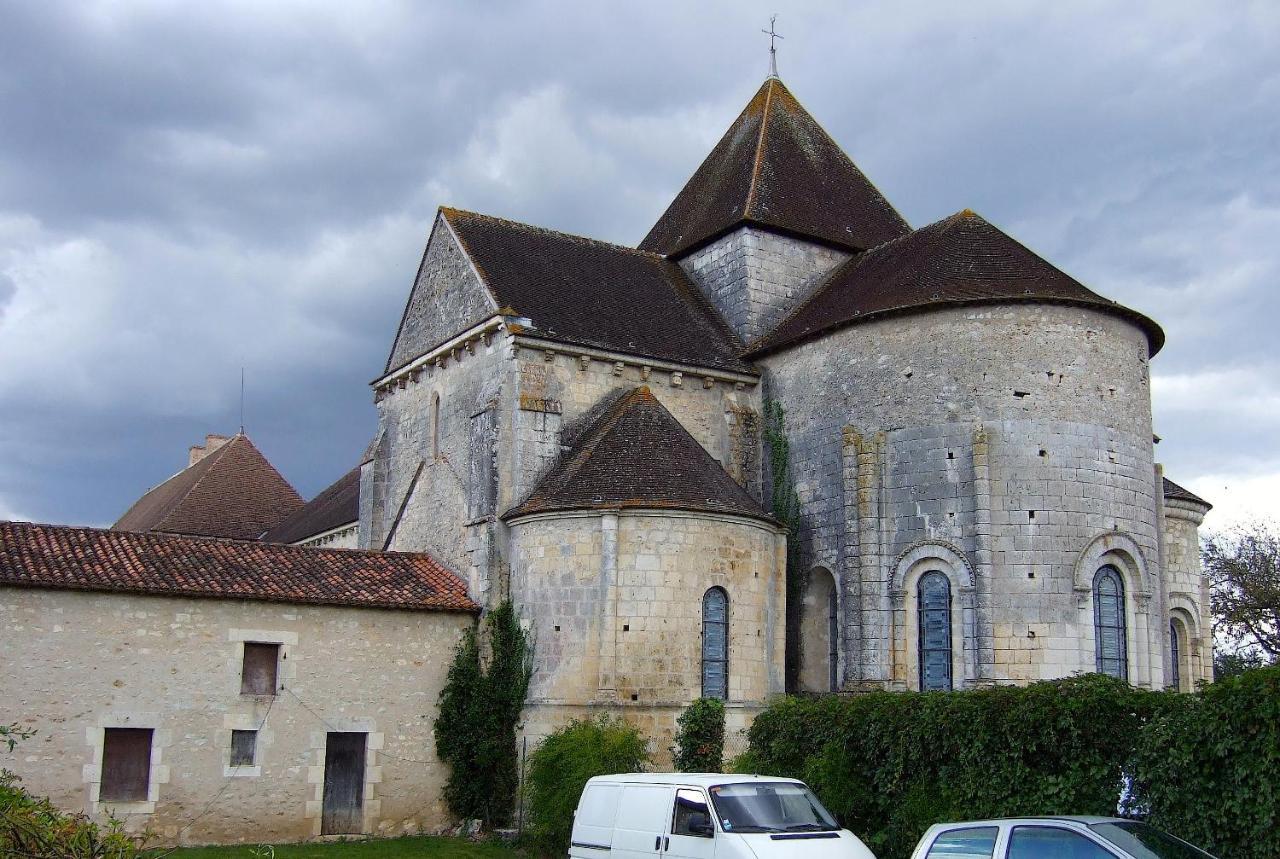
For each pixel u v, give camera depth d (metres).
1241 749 16.34
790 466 34.97
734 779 18.56
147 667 27.38
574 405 34.06
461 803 30.22
